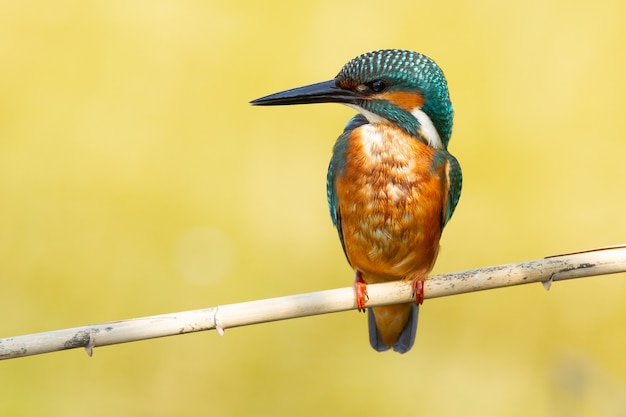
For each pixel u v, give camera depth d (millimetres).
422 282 7371
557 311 12617
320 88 8148
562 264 6930
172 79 16375
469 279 7219
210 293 13078
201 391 11531
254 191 14742
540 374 11992
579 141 15602
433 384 11750
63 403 11078
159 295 13180
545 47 16953
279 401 11500
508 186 15117
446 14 17359
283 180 14977
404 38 17109
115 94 16047
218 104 16031
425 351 12094
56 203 14219
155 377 11492
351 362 11812
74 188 14484
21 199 14219
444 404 11539
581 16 17281
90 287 13078
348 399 11539
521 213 14648
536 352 12359
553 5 17312
